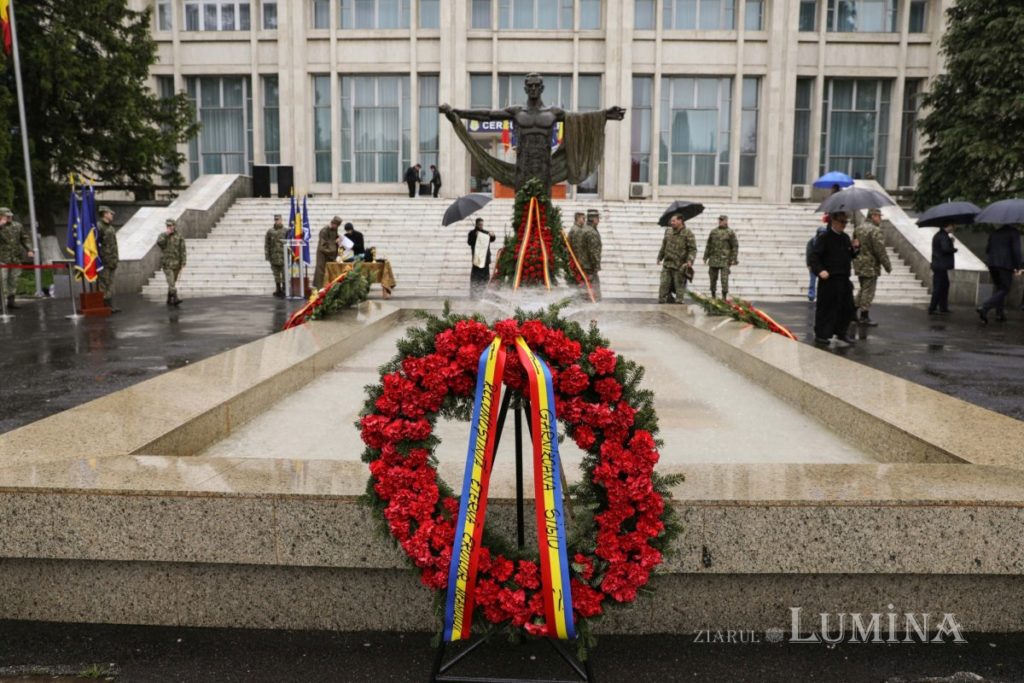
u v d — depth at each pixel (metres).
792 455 5.05
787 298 20.30
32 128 27.50
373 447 3.04
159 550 3.33
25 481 3.41
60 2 27.50
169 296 16.84
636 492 2.83
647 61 32.97
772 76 32.72
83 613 3.47
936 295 15.97
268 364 6.85
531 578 2.81
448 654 3.19
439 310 12.28
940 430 4.61
